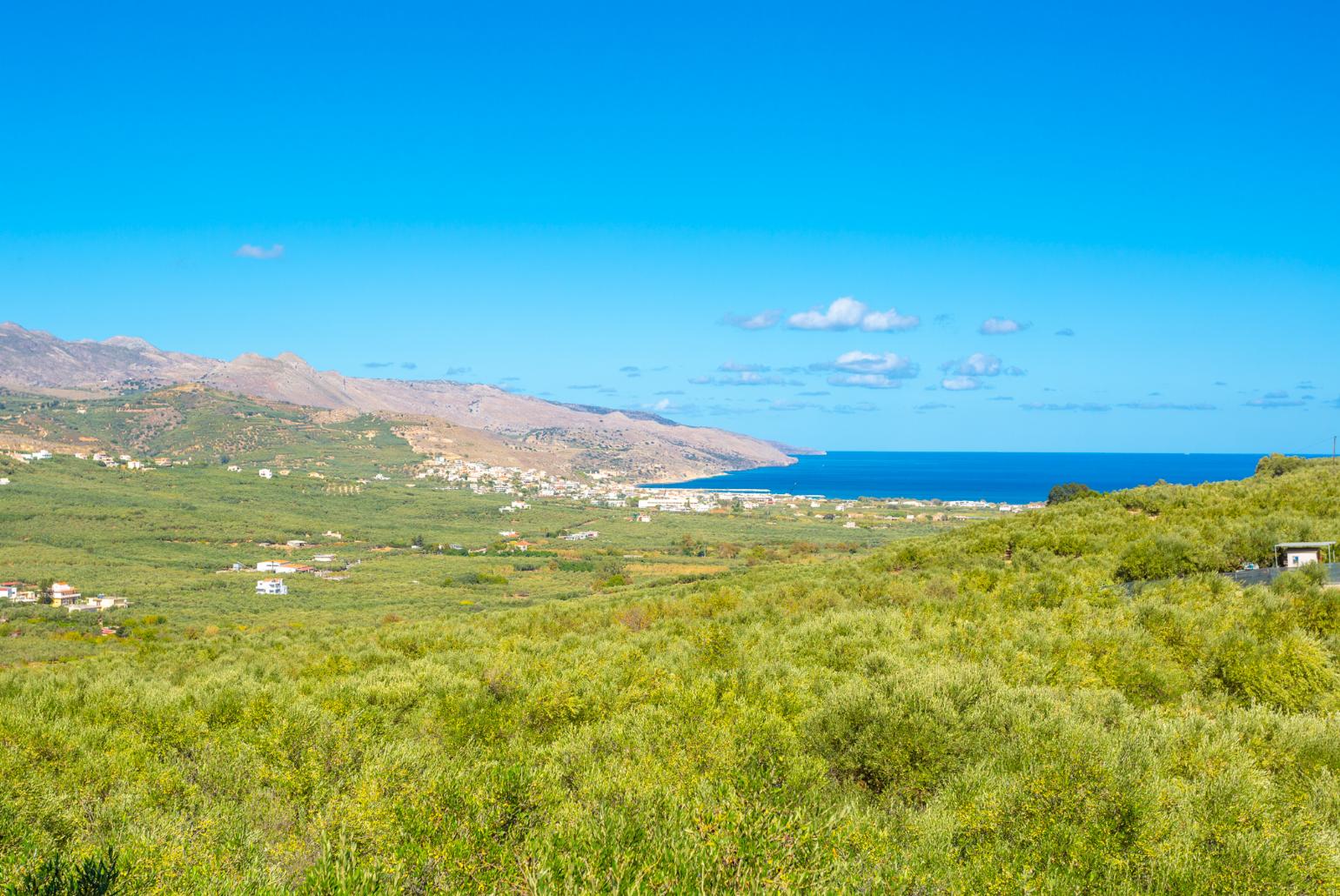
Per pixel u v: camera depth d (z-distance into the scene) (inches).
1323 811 315.6
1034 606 887.7
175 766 435.8
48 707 605.9
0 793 345.1
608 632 975.6
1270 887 254.7
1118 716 440.8
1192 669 568.1
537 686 565.0
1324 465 1887.3
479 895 248.8
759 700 485.4
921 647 660.1
